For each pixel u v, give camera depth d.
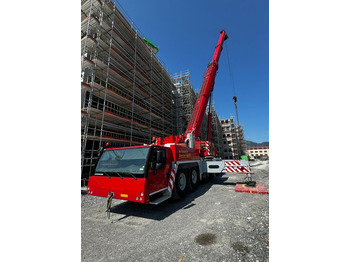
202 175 7.93
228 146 50.38
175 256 2.32
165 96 24.02
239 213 3.66
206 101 11.45
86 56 10.91
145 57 19.80
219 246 2.46
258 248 2.33
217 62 13.16
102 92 12.73
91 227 3.52
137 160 4.09
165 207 4.62
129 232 3.21
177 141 8.38
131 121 14.75
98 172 4.47
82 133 11.20
